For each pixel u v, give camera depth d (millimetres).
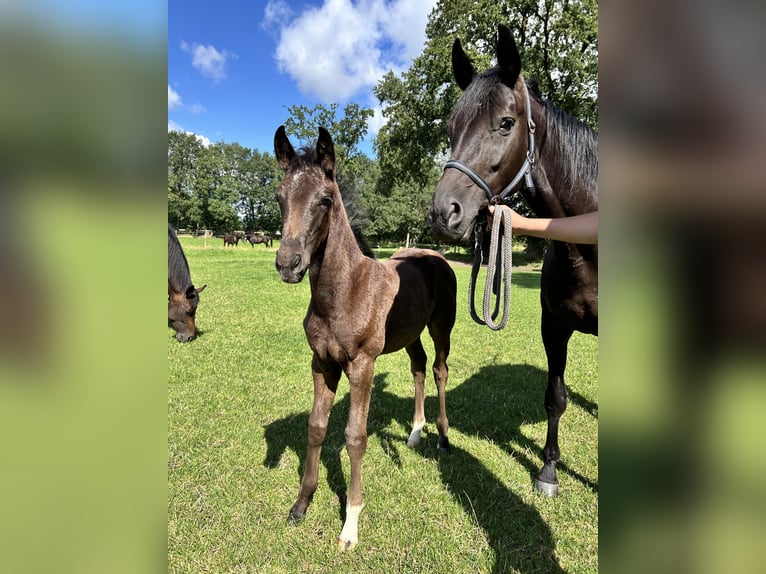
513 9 14273
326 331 2268
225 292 11320
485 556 2213
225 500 2621
